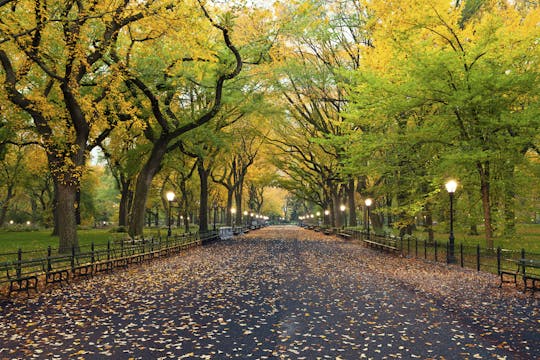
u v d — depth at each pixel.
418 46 20.88
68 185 20.83
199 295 12.20
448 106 19.69
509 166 21.36
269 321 9.17
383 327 8.70
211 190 68.69
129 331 8.39
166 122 27.59
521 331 8.44
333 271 17.84
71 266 15.41
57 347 7.43
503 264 18.83
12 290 11.88
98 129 29.58
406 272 17.39
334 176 48.22
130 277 15.99
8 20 17.11
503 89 18.78
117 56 22.11
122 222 50.28
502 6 26.73
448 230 26.22
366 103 23.48
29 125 28.25
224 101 31.31
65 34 18.53
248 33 30.09
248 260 22.75
